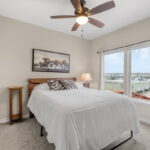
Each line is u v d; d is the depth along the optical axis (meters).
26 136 2.07
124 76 3.21
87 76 3.74
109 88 3.78
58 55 3.51
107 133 1.60
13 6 2.26
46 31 3.30
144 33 2.73
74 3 1.65
